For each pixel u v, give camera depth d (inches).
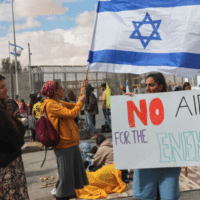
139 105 88.1
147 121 87.7
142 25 92.7
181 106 86.5
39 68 731.4
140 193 87.4
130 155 87.9
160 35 91.6
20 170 86.0
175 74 90.4
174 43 90.5
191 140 85.7
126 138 88.2
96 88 850.8
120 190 149.5
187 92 86.1
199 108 85.5
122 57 93.9
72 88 808.3
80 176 135.0
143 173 87.3
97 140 176.7
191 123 86.0
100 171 153.1
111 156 166.4
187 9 90.1
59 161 129.6
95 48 96.5
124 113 88.7
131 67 93.0
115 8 95.1
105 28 95.4
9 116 81.6
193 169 182.5
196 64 89.7
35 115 285.0
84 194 149.6
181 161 85.3
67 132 128.0
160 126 87.2
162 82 90.4
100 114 644.1
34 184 177.0
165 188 83.7
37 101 308.0
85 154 199.9
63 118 127.6
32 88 689.6
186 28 89.7
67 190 129.9
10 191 82.7
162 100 87.3
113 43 94.0
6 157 79.4
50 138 125.0
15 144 80.5
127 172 165.0
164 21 91.4
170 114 87.0
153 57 91.9
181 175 170.4
